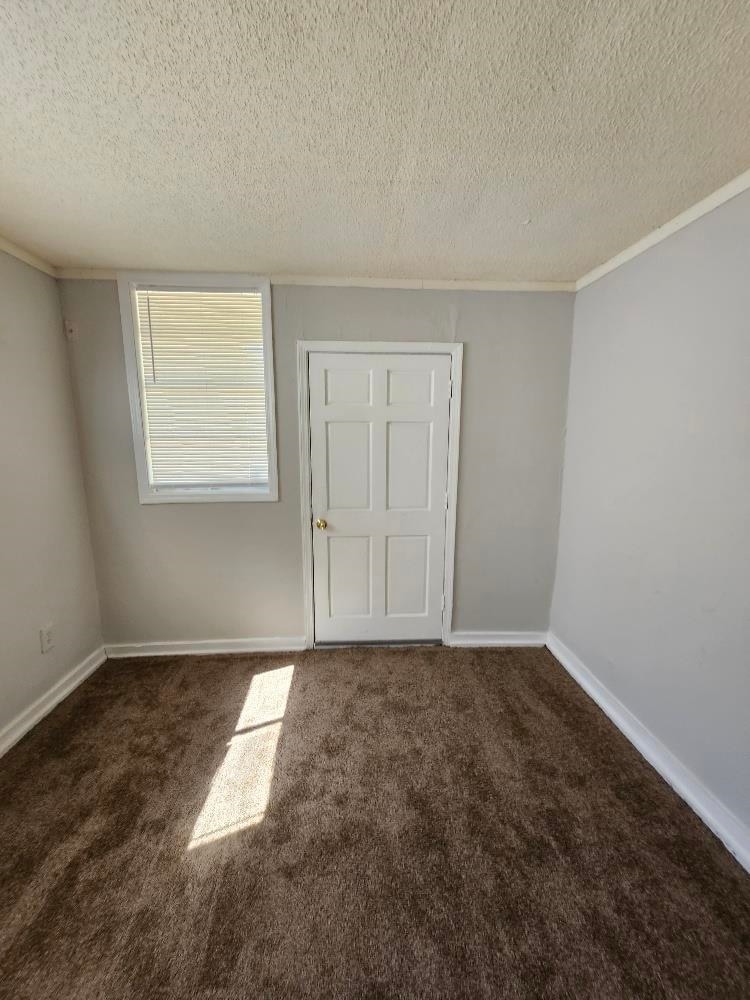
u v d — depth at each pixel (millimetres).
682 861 1365
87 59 963
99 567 2543
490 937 1151
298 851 1392
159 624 2635
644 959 1104
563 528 2609
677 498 1682
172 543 2562
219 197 1565
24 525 2010
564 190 1508
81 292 2285
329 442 2518
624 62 965
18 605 1963
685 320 1641
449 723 2023
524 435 2562
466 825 1488
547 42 920
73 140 1246
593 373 2271
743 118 1144
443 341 2449
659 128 1187
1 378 1897
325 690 2281
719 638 1486
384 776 1704
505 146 1273
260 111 1130
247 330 2400
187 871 1328
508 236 1864
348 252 2045
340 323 2396
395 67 985
